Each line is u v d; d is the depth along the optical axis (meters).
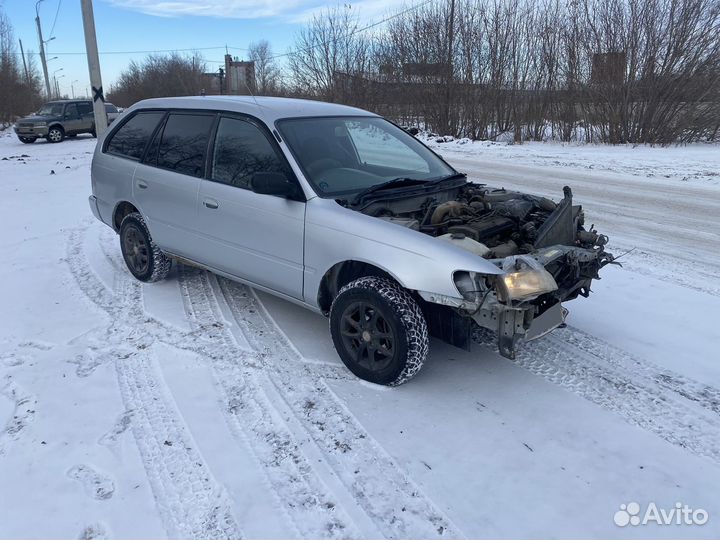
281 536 2.42
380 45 25.80
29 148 22.52
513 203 3.99
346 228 3.54
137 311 4.77
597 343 4.16
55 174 13.67
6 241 7.14
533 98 21.94
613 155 15.72
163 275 5.37
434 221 3.78
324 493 2.66
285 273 3.99
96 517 2.52
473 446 2.99
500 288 3.09
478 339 4.23
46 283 5.52
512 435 3.08
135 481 2.74
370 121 4.85
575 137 21.33
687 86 18.23
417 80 24.17
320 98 28.73
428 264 3.19
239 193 4.20
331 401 3.40
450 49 22.84
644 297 5.08
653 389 3.53
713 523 2.47
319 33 28.30
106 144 5.71
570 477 2.76
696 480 2.74
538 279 3.17
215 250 4.53
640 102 19.00
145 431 3.13
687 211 8.59
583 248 3.79
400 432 3.10
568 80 20.64
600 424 3.17
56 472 2.80
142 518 2.52
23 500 2.62
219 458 2.90
